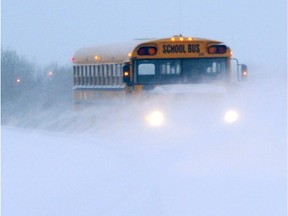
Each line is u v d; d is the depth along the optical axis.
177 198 25.66
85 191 27.78
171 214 23.58
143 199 25.94
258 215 23.09
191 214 23.47
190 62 50.53
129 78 49.56
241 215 23.09
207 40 50.94
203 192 26.64
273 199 25.11
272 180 28.41
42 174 31.48
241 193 26.17
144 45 49.94
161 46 50.16
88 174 31.34
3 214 25.44
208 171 31.42
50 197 27.19
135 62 49.72
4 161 35.19
